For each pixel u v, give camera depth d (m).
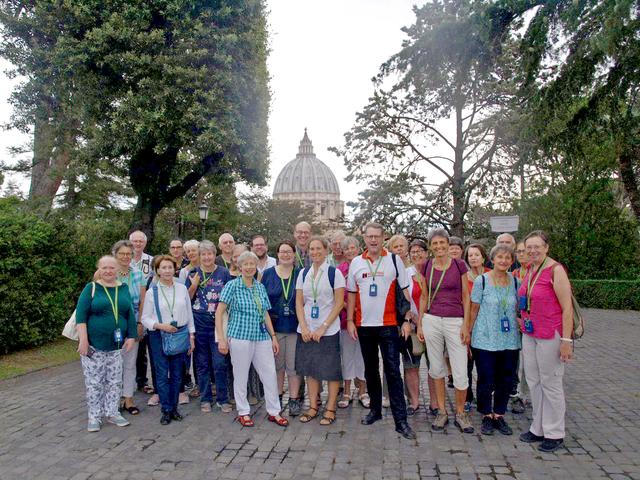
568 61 12.24
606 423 6.02
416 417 6.36
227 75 14.30
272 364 6.23
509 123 18.89
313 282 6.11
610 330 14.07
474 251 6.70
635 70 11.30
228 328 6.19
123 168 16.56
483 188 21.39
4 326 9.78
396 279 5.88
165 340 6.22
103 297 6.00
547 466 4.82
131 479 4.63
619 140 12.75
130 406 6.60
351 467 4.84
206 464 4.94
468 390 6.78
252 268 6.15
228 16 14.42
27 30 14.00
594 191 19.88
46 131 16.55
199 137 13.84
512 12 13.67
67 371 9.20
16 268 10.25
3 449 5.36
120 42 13.52
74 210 20.34
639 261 22.28
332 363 6.08
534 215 22.38
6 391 7.77
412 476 4.63
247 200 49.88
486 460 4.98
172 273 6.37
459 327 5.83
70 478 4.65
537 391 5.47
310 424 6.11
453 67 17.69
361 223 22.62
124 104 13.44
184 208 27.28
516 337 5.76
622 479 4.52
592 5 11.09
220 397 6.63
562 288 5.19
